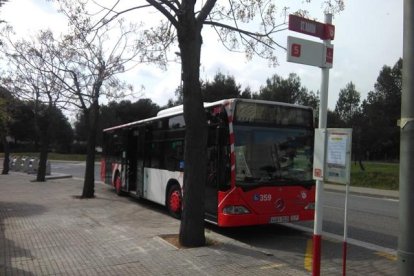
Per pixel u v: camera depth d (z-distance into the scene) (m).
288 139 10.28
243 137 9.77
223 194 9.64
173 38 10.45
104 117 67.06
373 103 45.75
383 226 11.66
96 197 17.34
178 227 10.48
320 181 5.72
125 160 17.25
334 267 7.45
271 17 12.27
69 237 9.30
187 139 8.42
